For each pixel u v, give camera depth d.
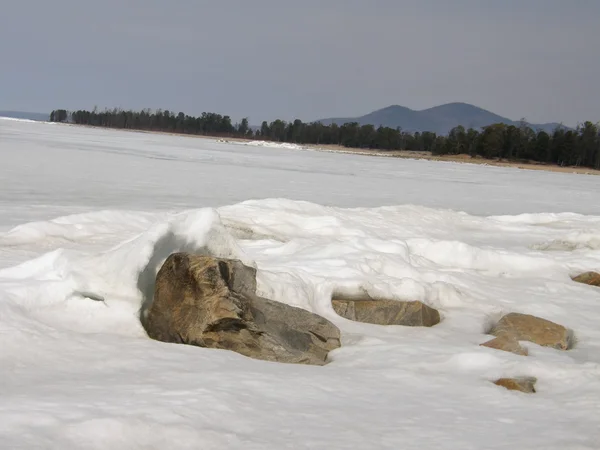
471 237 20.00
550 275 13.95
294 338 7.85
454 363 7.34
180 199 25.70
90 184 28.75
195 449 4.33
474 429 5.21
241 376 6.07
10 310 7.02
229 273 8.02
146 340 7.21
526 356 7.94
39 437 4.13
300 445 4.56
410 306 9.73
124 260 8.21
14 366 5.85
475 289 11.70
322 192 34.12
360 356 7.66
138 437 4.35
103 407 4.77
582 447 4.86
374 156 110.62
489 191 45.28
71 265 8.25
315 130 173.88
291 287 9.33
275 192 31.86
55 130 109.38
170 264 7.87
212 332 7.41
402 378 6.65
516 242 19.62
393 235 18.53
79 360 6.21
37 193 24.27
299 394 5.73
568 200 41.69
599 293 12.67
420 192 39.84
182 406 4.96
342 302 9.73
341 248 12.10
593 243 18.48
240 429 4.73
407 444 4.77
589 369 7.07
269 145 124.69
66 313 7.62
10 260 11.24
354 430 4.96
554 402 6.08
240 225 16.05
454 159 120.88
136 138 103.75
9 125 117.56
